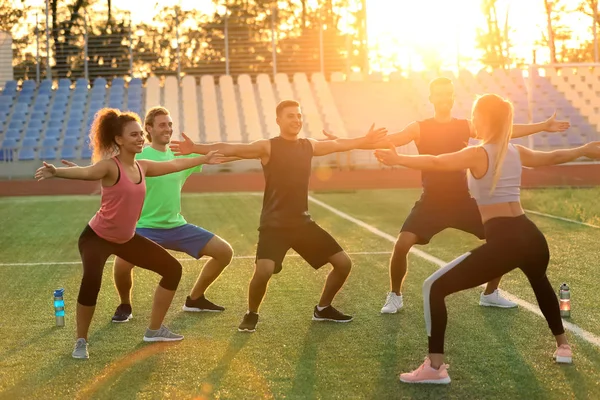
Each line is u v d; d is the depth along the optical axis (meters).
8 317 6.54
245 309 6.69
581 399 4.21
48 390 4.56
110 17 37.25
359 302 6.87
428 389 4.45
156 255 5.45
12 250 10.69
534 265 4.54
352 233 12.03
